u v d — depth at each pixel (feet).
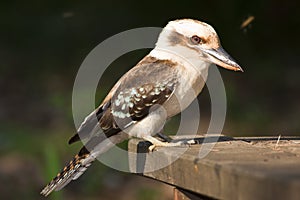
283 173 18.85
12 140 61.87
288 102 70.95
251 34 85.05
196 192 22.85
